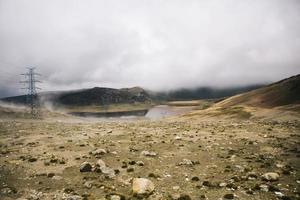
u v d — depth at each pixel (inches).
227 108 5017.2
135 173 885.8
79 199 675.4
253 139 1439.5
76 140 1518.2
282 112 3472.0
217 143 1339.8
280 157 1047.0
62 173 903.7
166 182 801.6
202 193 711.1
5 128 2335.1
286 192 703.1
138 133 1770.4
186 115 5295.3
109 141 1450.5
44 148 1307.8
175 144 1331.2
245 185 757.3
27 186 791.1
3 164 1010.1
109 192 730.8
